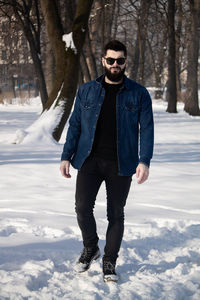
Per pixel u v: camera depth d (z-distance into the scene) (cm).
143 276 370
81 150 369
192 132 1773
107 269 361
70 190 705
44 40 3650
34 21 2862
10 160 973
